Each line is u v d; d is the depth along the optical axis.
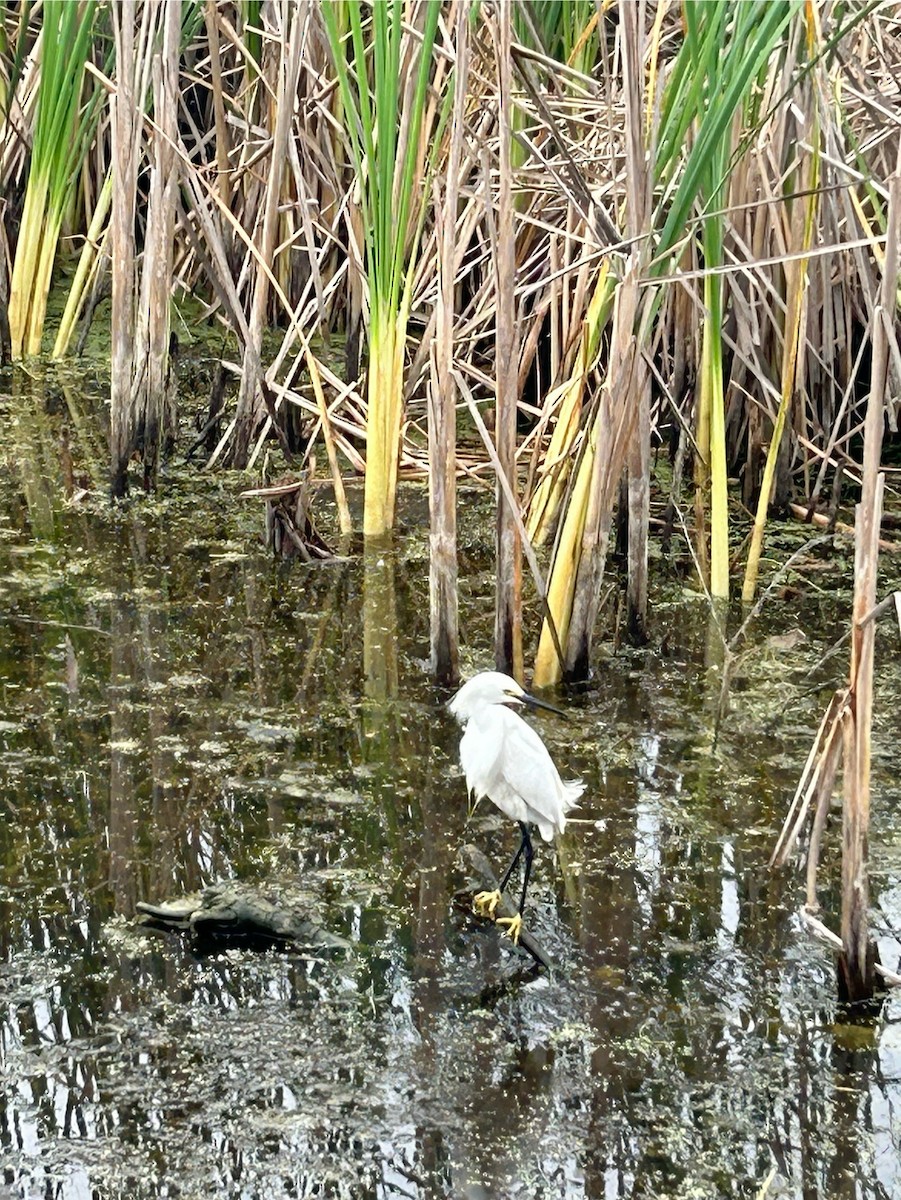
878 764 6.19
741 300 7.79
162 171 8.45
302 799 5.73
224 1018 4.46
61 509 8.73
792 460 8.97
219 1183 3.80
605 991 4.67
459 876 5.28
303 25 8.23
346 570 8.10
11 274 11.94
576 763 6.12
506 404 6.35
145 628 7.23
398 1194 3.80
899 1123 4.12
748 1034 4.48
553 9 8.66
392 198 7.69
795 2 5.78
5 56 12.59
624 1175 3.91
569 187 6.83
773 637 7.43
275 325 12.45
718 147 6.79
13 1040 4.30
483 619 7.63
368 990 4.63
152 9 8.43
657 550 8.57
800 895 5.23
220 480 9.34
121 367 8.66
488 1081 4.23
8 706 6.35
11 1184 3.76
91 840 5.36
